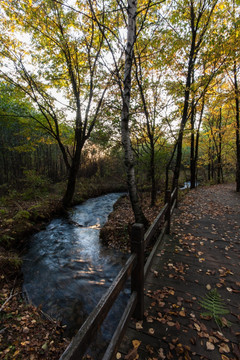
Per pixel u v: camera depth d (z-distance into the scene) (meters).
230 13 6.79
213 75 6.70
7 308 3.29
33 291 4.06
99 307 1.21
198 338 2.04
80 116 9.25
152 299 2.63
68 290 4.18
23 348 2.55
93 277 4.68
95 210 10.70
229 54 6.33
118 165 14.06
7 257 4.82
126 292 4.05
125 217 7.89
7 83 8.11
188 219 6.09
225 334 2.08
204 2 6.43
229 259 3.66
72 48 7.88
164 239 4.61
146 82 6.97
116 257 5.47
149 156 8.16
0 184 15.39
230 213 6.59
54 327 3.08
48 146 19.86
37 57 8.28
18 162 18.05
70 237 7.06
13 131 15.48
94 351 2.75
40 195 11.78
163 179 11.27
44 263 5.26
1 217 7.43
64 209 9.95
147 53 6.96
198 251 3.99
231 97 8.39
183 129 7.36
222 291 2.78
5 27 7.22
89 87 9.22
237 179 11.10
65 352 0.87
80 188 15.26
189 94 7.32
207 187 14.16
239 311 2.39
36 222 7.98
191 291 2.79
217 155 17.06
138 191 9.46
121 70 7.16
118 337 1.64
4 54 7.30
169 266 3.46
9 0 6.32
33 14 6.80
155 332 2.11
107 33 7.03
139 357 1.84
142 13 6.06
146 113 7.22
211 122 16.69
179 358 1.83
